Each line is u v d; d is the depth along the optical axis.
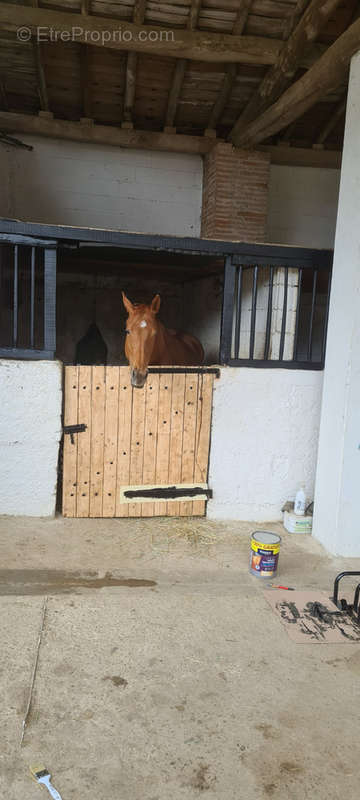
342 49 4.08
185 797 2.05
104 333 8.49
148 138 7.13
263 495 5.00
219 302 6.53
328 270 4.80
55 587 3.59
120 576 3.80
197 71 6.34
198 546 4.39
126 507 4.81
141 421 4.69
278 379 4.82
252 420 4.86
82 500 4.74
